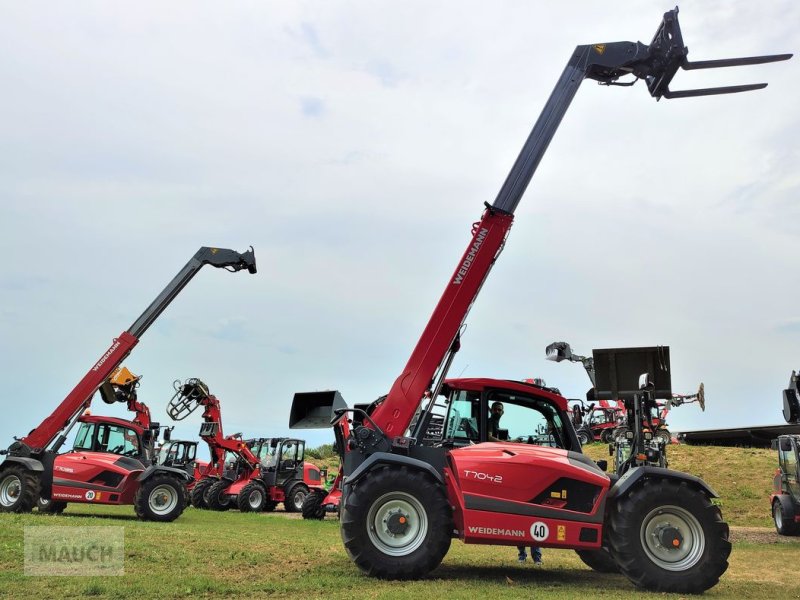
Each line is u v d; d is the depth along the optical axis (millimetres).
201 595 6207
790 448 16984
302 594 6355
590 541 7516
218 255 18125
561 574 8492
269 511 24844
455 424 8422
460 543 11961
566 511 7547
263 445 25188
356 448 8109
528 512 7504
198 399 24156
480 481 7551
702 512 7480
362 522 7332
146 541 8945
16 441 15281
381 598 6094
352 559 7305
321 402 17422
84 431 16047
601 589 7258
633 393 8859
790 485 16984
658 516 7543
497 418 8547
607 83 9805
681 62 9328
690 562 7398
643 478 7664
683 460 26203
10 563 7254
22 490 14539
